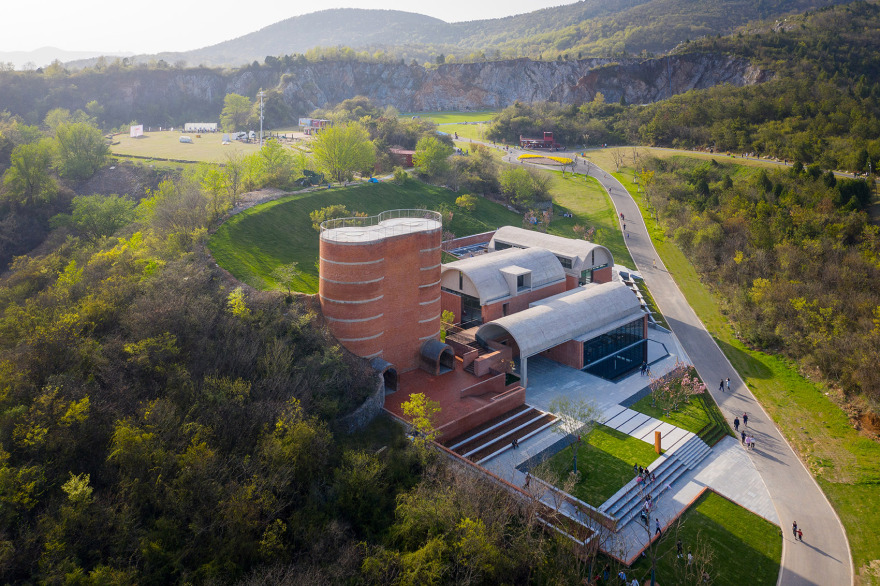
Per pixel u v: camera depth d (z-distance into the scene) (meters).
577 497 47.03
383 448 45.47
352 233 58.16
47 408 38.56
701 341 81.94
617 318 75.06
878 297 81.94
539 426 56.88
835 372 69.69
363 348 57.62
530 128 193.12
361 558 35.00
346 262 55.34
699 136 168.75
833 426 61.78
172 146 158.12
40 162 109.12
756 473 53.75
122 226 96.88
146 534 32.94
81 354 45.19
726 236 106.06
